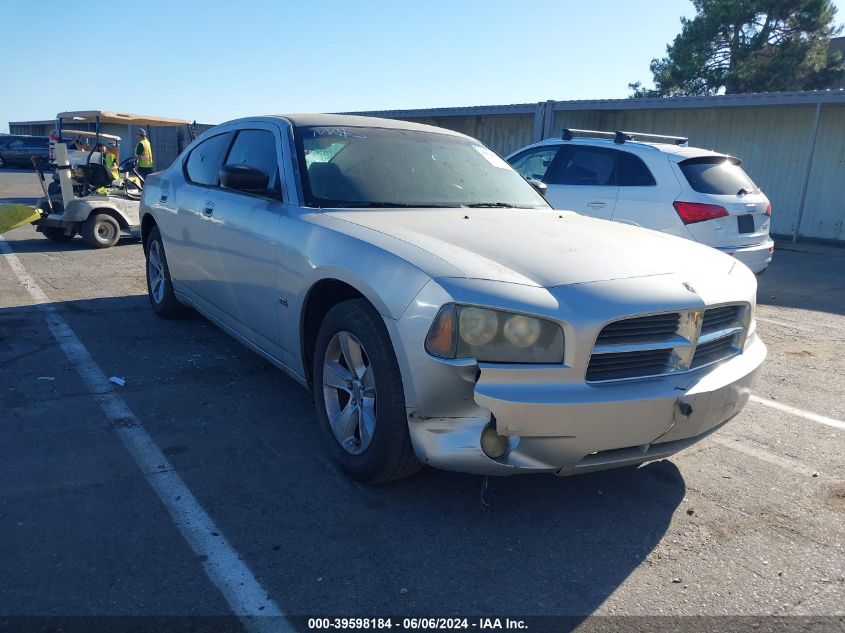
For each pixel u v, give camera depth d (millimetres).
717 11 30906
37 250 9953
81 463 3398
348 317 3148
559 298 2703
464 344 2650
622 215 7719
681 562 2805
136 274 8305
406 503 3152
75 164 10906
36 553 2658
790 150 15656
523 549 2848
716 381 2928
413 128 4715
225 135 5020
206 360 5035
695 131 17094
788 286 9484
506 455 2707
